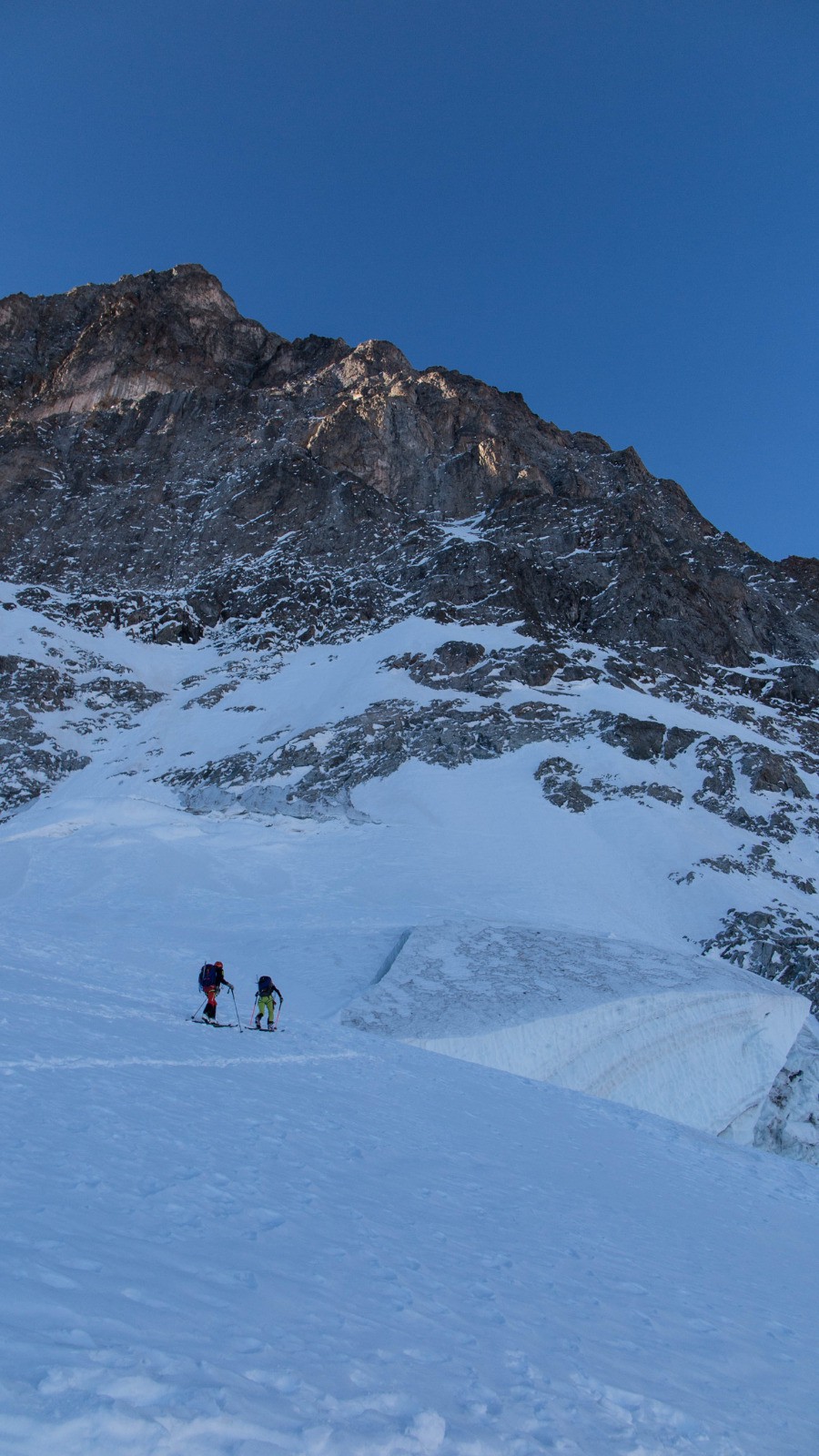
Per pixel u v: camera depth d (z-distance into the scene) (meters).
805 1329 9.95
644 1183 16.05
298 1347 5.39
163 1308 5.25
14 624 98.31
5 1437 3.42
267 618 104.06
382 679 83.62
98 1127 9.46
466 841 58.53
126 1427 3.77
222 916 43.69
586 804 65.25
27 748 78.38
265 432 141.00
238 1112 12.52
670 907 53.56
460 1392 5.64
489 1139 16.25
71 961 27.98
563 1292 8.77
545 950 36.22
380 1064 22.12
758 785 69.69
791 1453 6.53
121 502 129.75
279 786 66.50
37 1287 4.92
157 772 73.81
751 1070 32.66
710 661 105.81
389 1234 8.82
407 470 138.62
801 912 53.16
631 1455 5.57
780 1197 18.39
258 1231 7.57
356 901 47.47
